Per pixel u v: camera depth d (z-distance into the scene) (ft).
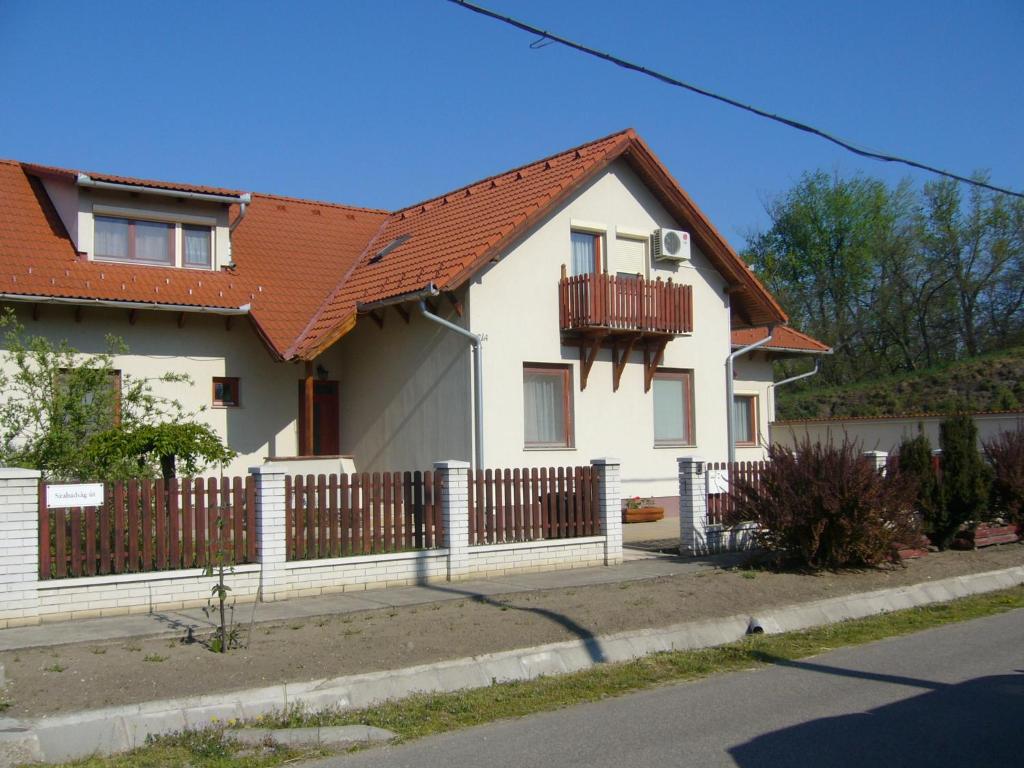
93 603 33.42
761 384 81.05
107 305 53.93
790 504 45.03
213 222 62.18
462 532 42.75
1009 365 109.19
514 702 26.63
